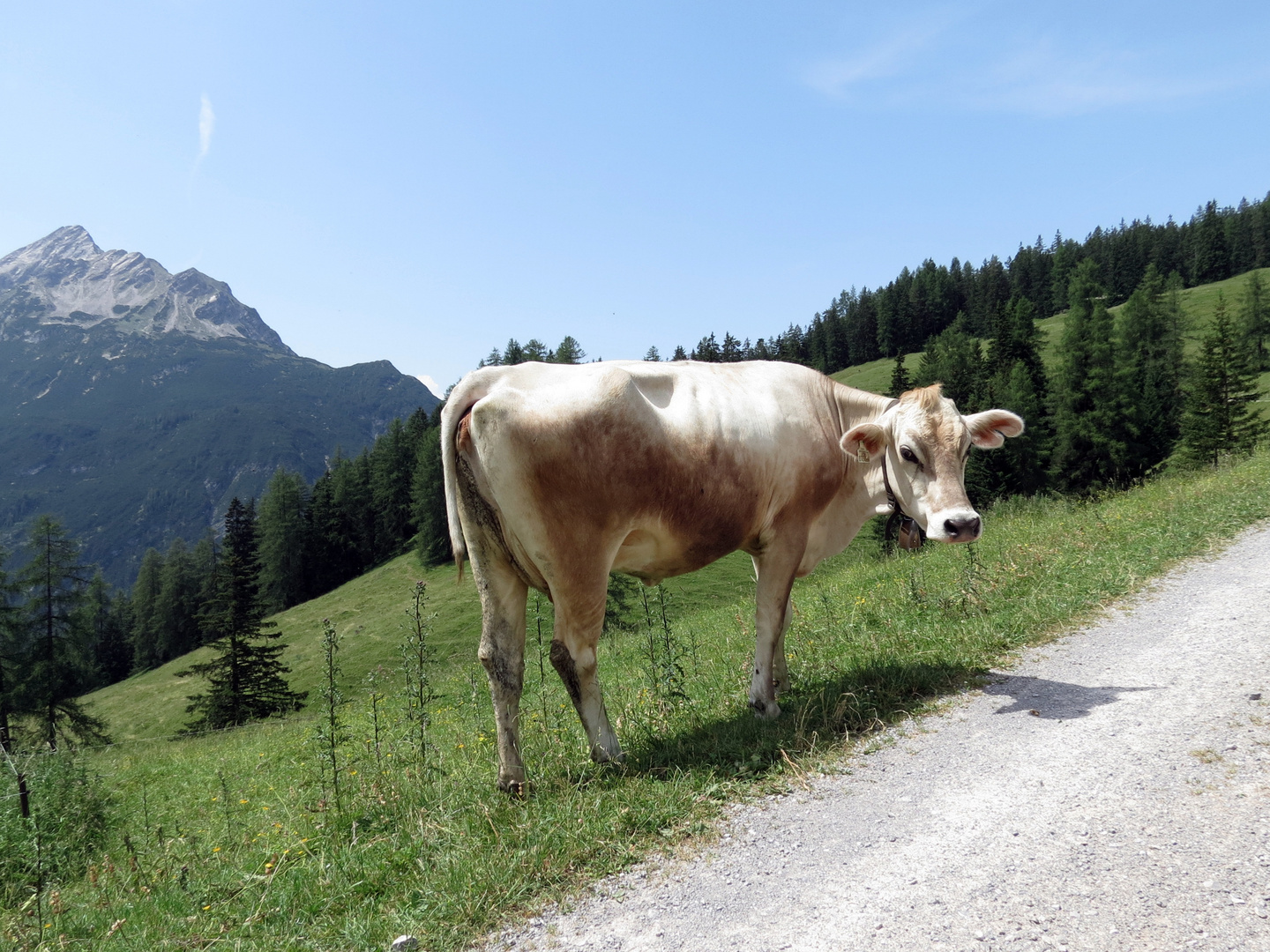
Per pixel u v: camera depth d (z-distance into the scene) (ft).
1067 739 15.37
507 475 16.47
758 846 13.02
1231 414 172.96
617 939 10.97
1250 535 31.40
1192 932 9.23
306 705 156.66
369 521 373.81
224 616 164.86
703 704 22.02
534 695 31.40
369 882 13.76
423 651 26.81
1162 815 12.01
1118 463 224.74
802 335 590.96
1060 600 25.20
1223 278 505.25
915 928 10.12
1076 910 10.00
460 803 16.74
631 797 15.06
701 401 18.74
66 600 177.17
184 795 37.99
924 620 27.04
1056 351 273.33
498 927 11.73
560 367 17.63
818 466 20.43
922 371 351.05
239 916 13.57
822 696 19.69
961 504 18.97
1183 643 20.18
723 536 18.95
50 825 24.32
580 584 17.01
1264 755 13.39
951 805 13.43
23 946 14.39
